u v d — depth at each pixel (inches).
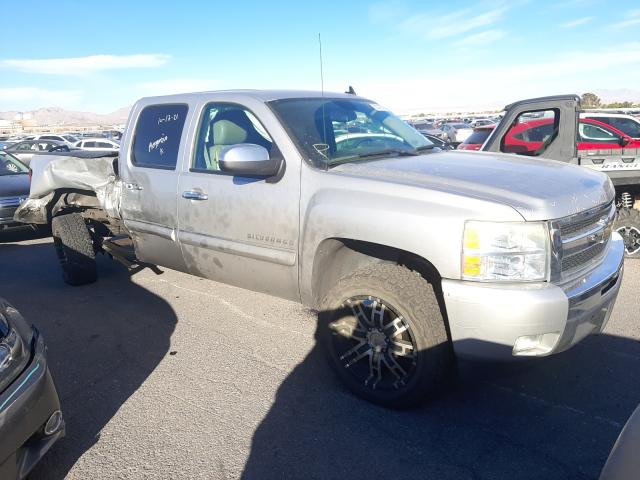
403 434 119.5
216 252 157.5
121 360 162.2
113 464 113.5
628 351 155.3
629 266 235.9
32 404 98.3
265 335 176.1
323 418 126.8
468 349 111.0
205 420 128.1
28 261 291.0
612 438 116.0
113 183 196.5
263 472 109.0
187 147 165.6
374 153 147.9
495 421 123.4
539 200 108.4
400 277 120.0
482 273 107.0
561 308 105.1
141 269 258.8
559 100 235.3
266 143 145.2
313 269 133.9
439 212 110.9
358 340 130.2
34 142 839.1
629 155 239.9
